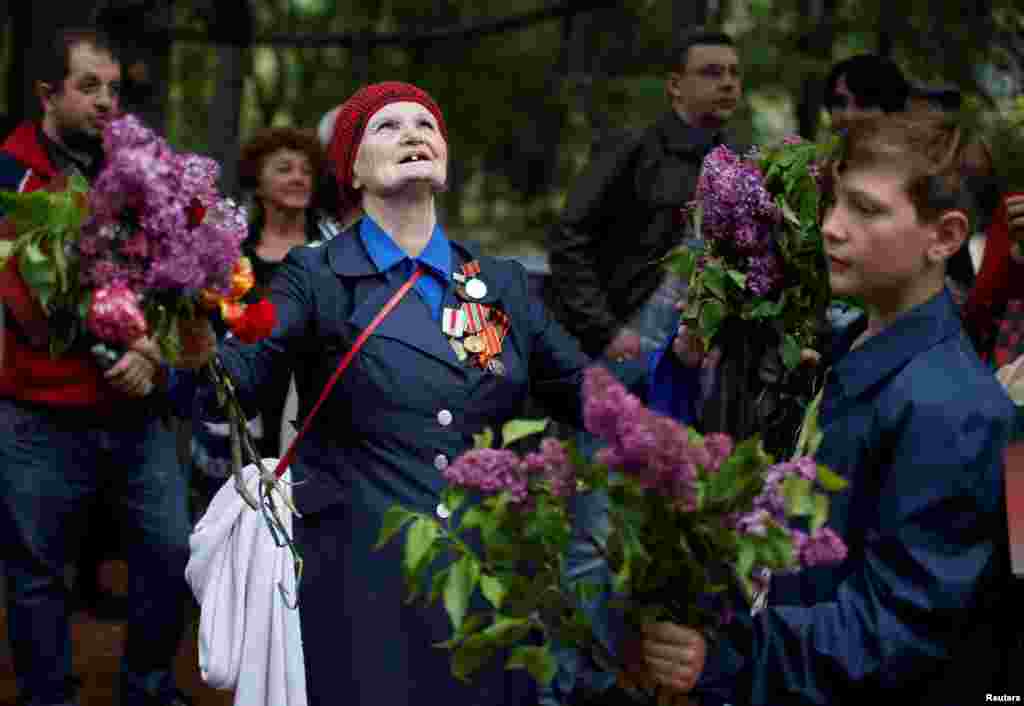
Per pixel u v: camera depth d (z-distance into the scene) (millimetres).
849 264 2434
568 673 3562
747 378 3193
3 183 4578
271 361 3328
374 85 3539
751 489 2166
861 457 2391
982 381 2367
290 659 3314
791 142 3191
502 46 19078
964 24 9406
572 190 5355
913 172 2371
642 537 2193
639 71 12008
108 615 6094
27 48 10203
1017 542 2203
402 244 3486
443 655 3270
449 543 2398
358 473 3354
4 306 4281
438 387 3363
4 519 4465
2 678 5223
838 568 2418
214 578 3373
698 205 3242
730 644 2355
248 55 11719
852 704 2354
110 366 4383
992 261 4074
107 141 2611
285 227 5543
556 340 3582
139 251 2613
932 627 2279
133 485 4566
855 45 11477
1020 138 4664
